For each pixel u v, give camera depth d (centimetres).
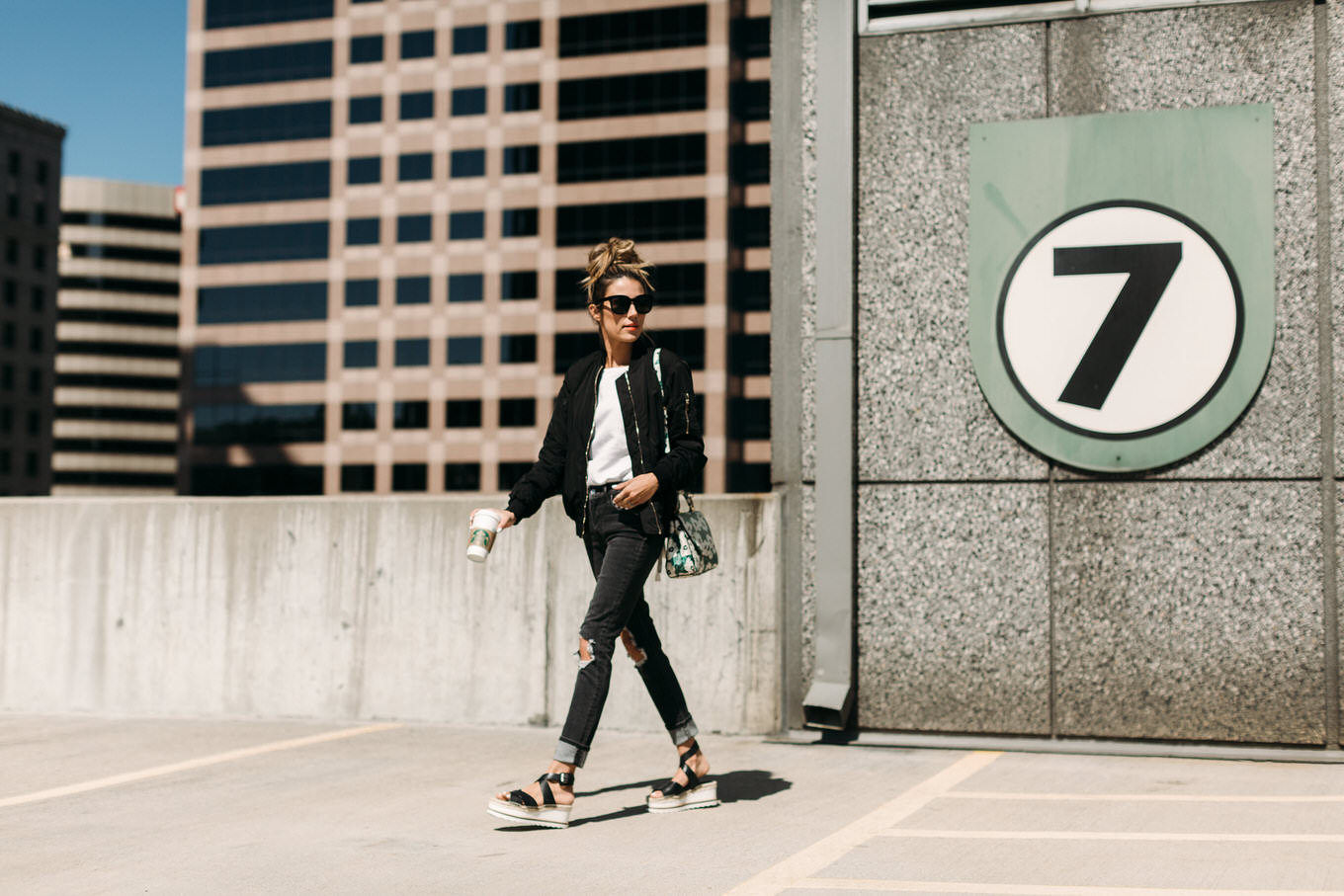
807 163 554
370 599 609
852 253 542
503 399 7444
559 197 7369
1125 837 349
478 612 594
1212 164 506
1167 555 504
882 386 541
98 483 11544
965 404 531
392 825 375
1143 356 509
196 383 8069
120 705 634
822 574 537
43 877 314
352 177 7831
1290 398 493
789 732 543
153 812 395
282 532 622
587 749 373
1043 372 521
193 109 8194
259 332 7969
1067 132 523
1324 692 484
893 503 537
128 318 11700
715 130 7094
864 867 317
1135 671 504
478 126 7556
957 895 289
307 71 7981
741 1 7288
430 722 596
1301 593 488
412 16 7750
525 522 591
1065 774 453
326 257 7862
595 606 380
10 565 652
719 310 6975
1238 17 506
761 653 550
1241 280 500
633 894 293
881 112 548
